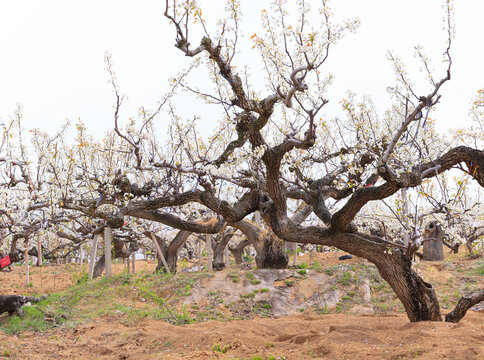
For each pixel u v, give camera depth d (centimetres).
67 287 2017
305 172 1639
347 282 1664
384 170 910
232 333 994
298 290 1639
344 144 1281
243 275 1697
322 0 783
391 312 1479
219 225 1416
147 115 1025
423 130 1164
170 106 1176
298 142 973
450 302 1503
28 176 1341
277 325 1165
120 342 1102
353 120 1263
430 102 912
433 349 740
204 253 3077
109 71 938
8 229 1525
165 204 1145
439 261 1966
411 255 1024
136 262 2970
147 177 1518
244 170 1200
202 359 855
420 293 1045
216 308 1512
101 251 2348
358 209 1005
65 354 1052
